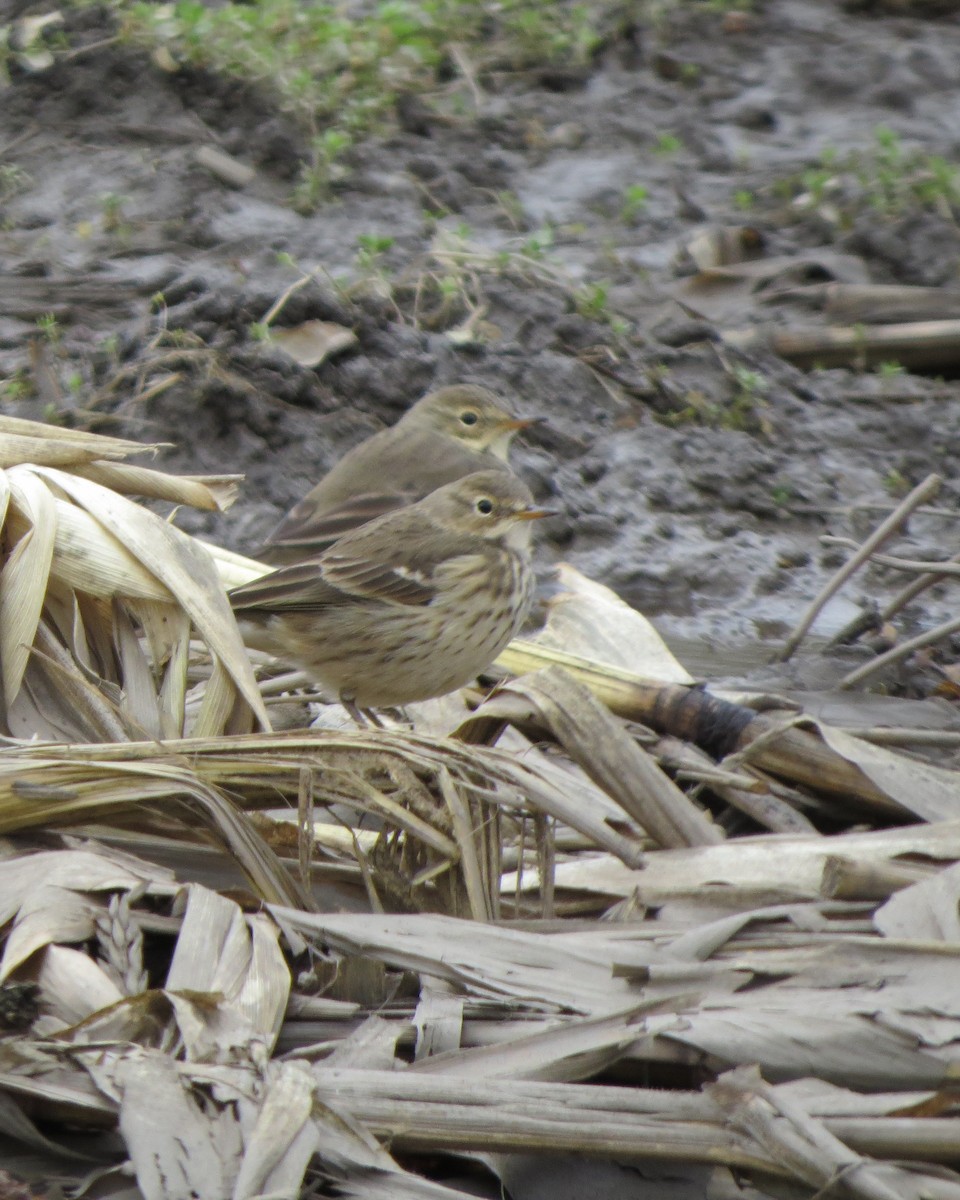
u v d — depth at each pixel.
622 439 16.42
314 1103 6.25
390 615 10.39
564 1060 6.73
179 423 15.67
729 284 19.06
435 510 10.73
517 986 7.18
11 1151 6.45
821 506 16.00
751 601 14.60
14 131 19.94
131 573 9.45
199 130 20.08
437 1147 6.39
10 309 16.95
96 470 10.64
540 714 9.03
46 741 8.49
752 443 16.53
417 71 21.88
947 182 20.19
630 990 7.17
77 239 18.30
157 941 7.38
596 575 14.89
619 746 8.98
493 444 14.35
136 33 20.72
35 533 9.32
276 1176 5.92
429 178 20.25
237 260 18.16
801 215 20.25
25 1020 6.76
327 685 10.78
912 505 13.05
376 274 17.61
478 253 18.27
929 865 8.20
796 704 10.53
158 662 9.59
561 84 22.88
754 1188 6.53
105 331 16.69
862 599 14.52
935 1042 6.71
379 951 7.25
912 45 24.27
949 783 9.41
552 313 17.55
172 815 8.01
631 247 19.69
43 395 15.80
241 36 20.69
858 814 9.59
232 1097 6.17
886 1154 6.37
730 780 9.39
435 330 17.44
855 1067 6.72
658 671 11.49
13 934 7.00
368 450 13.66
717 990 7.12
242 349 16.20
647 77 23.25
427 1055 6.96
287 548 12.75
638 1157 6.36
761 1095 6.38
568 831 9.21
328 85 20.75
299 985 7.40
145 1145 5.98
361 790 7.99
